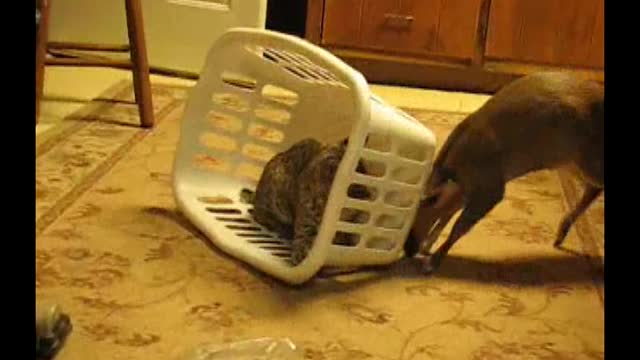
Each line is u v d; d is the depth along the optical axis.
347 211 1.63
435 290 1.62
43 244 1.63
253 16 2.88
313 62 1.61
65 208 1.80
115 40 2.97
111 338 1.35
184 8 2.89
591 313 1.58
